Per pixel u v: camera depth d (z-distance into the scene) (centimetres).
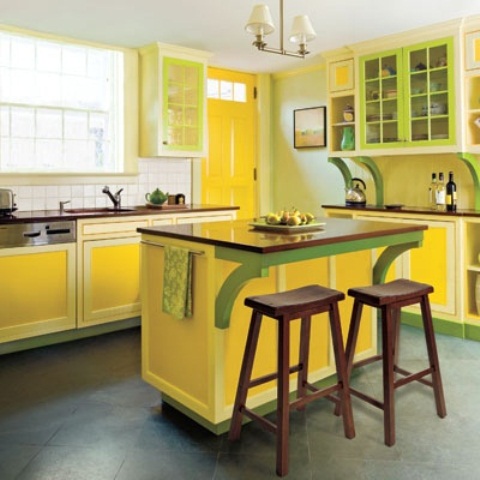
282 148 572
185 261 239
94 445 228
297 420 252
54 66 432
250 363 224
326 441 231
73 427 245
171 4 341
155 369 271
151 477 203
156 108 449
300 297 221
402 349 357
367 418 253
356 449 224
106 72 465
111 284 398
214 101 533
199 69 467
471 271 391
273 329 259
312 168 543
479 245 397
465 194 419
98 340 384
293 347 273
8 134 410
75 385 297
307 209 552
